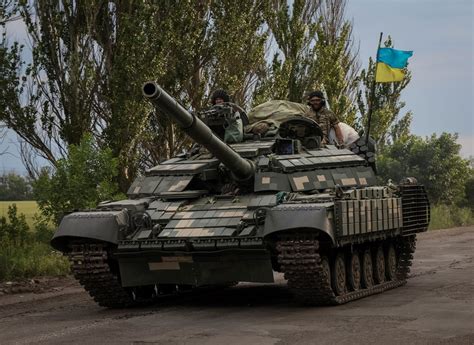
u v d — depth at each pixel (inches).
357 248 653.9
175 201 632.4
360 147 740.7
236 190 634.8
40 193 955.3
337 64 1421.0
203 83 1129.4
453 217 1753.2
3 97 1003.9
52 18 1025.5
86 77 1030.4
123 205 618.5
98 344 451.2
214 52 1119.6
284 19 1373.0
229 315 557.3
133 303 632.4
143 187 661.9
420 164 1823.3
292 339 450.9
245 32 1145.4
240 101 1239.5
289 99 1366.9
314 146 699.4
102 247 596.4
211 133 577.9
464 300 607.5
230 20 1124.5
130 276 604.1
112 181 1041.5
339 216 569.0
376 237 660.7
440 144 1850.4
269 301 636.1
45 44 1030.4
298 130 702.5
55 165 1010.7
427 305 581.6
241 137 681.6
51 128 1042.7
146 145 1127.6
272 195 610.5
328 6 1550.2
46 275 850.1
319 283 567.2
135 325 519.8
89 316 573.9
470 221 1791.3
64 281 805.2
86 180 949.8
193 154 695.7
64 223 598.5
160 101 523.2
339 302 592.4
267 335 466.0
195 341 452.1
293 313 558.3
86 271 596.4
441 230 1547.7
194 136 568.4
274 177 623.2
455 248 1146.7
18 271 836.6
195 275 592.7
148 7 1018.7
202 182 658.2
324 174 657.0
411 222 744.3
